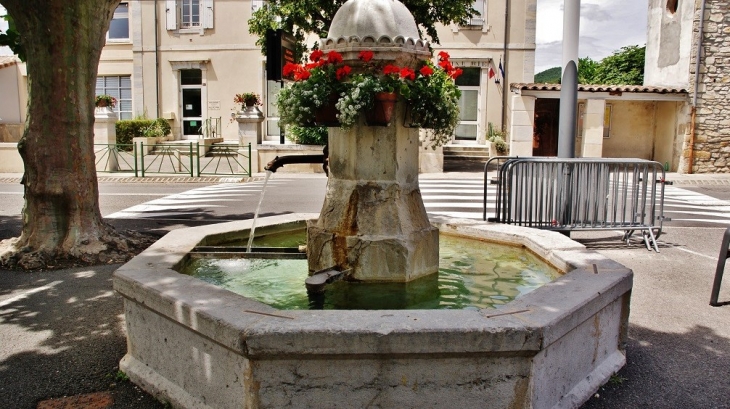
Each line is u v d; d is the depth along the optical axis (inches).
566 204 287.6
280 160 193.2
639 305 199.8
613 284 132.3
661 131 773.3
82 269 241.3
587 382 130.1
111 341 163.5
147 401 129.6
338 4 550.9
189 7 856.9
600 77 1091.9
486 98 823.7
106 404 128.6
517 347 104.2
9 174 681.0
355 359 104.6
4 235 329.1
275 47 206.1
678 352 158.4
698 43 703.1
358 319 106.6
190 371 120.9
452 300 148.7
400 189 159.5
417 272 159.9
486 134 822.5
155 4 853.8
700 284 227.0
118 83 898.7
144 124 821.2
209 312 111.2
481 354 105.0
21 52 275.9
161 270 141.2
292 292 153.9
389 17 154.5
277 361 105.2
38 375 142.6
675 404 129.8
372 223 156.8
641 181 297.9
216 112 866.1
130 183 607.5
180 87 873.5
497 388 107.3
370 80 145.9
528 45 816.9
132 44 870.4
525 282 163.8
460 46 816.9
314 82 150.7
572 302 117.9
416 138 165.5
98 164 692.7
